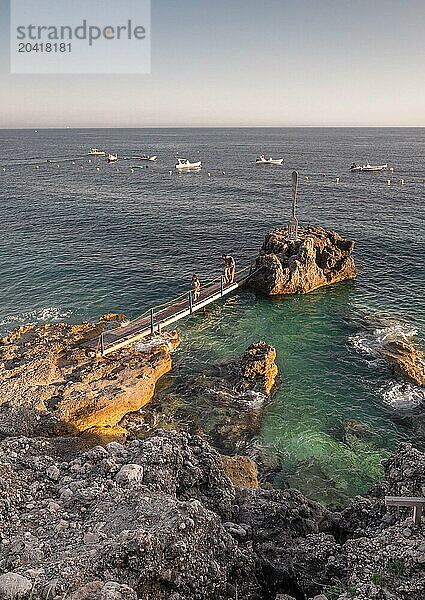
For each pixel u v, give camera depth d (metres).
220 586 10.02
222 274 43.06
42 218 66.94
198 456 15.30
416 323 33.66
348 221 64.62
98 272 44.41
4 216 68.19
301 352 29.84
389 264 46.62
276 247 41.47
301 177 116.19
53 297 38.62
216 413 24.08
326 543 12.45
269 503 14.38
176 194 89.81
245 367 26.75
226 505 13.81
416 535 11.32
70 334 30.84
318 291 40.16
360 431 22.72
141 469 12.93
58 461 15.02
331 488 19.31
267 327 33.38
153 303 37.62
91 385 24.81
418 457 14.37
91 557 9.15
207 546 10.53
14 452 14.71
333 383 26.52
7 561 9.26
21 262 47.03
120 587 8.48
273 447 21.72
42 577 8.59
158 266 46.47
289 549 12.30
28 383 24.50
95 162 164.50
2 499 11.46
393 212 70.06
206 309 36.41
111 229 60.81
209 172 129.25
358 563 11.07
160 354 28.44
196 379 26.98
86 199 83.44
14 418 21.34
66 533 10.42
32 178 116.62
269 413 24.08
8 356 27.39
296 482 19.61
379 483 15.64
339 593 10.48
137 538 9.49
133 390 24.48
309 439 22.17
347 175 120.00
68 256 49.09
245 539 12.52
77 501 11.77
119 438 21.67
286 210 73.19
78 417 22.48
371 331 32.47
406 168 136.25
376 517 13.95
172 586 9.39
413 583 9.96
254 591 10.76
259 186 100.31
